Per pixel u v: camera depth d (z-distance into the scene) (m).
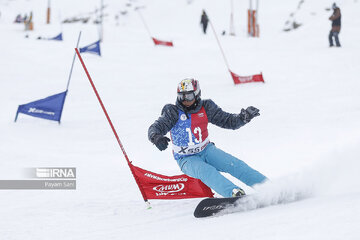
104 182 18.67
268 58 59.50
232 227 8.91
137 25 133.75
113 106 37.47
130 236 10.92
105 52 67.94
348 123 26.53
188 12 132.88
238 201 11.05
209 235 8.69
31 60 59.22
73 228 12.49
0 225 13.01
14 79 48.34
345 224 7.33
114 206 14.86
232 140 25.75
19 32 93.81
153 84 46.22
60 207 14.94
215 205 11.16
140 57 64.06
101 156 24.47
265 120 29.84
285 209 9.70
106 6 141.75
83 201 15.68
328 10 99.69
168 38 88.19
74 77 50.03
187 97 13.13
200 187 13.61
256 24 90.94
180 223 11.47
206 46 74.69
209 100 13.65
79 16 138.88
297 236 7.24
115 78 49.44
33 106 32.34
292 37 78.88
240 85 43.69
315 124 27.41
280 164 18.56
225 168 13.30
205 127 13.60
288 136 24.97
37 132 30.00
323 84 40.84
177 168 20.77
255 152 21.98
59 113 32.47
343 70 46.56
